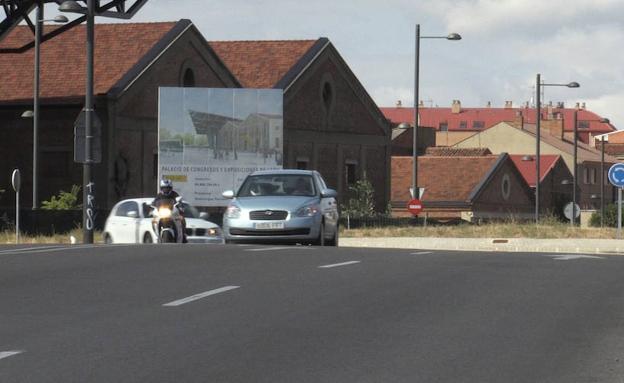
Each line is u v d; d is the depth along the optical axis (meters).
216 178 76.06
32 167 83.62
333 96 106.06
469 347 15.38
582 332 16.86
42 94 84.19
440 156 142.88
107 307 19.03
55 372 13.27
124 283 22.47
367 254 30.17
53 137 83.31
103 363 13.88
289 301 19.91
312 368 13.66
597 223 122.06
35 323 17.25
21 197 83.81
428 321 17.72
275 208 37.41
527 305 19.77
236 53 109.12
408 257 29.36
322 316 18.12
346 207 103.06
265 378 13.01
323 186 40.62
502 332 16.73
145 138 85.50
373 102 111.31
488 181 136.12
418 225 91.31
